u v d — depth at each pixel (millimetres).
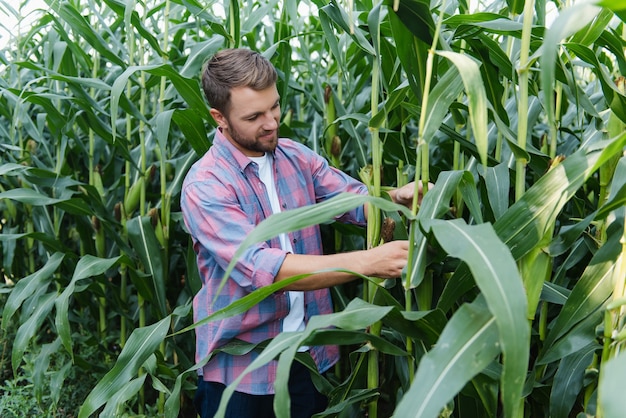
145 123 2287
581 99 1655
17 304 2289
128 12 1997
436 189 1384
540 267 1278
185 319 2467
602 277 1318
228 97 1581
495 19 1465
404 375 1936
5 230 3193
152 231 2271
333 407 1640
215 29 2154
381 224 1749
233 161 1719
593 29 1518
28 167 2330
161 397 2439
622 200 1161
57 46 2361
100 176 2684
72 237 3061
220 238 1613
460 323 1025
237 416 1792
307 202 1857
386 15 1727
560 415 1438
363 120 1765
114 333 2869
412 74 1421
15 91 2400
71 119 2324
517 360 906
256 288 1548
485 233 1039
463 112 2160
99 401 1819
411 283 1378
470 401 1599
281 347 1195
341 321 1214
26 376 2523
